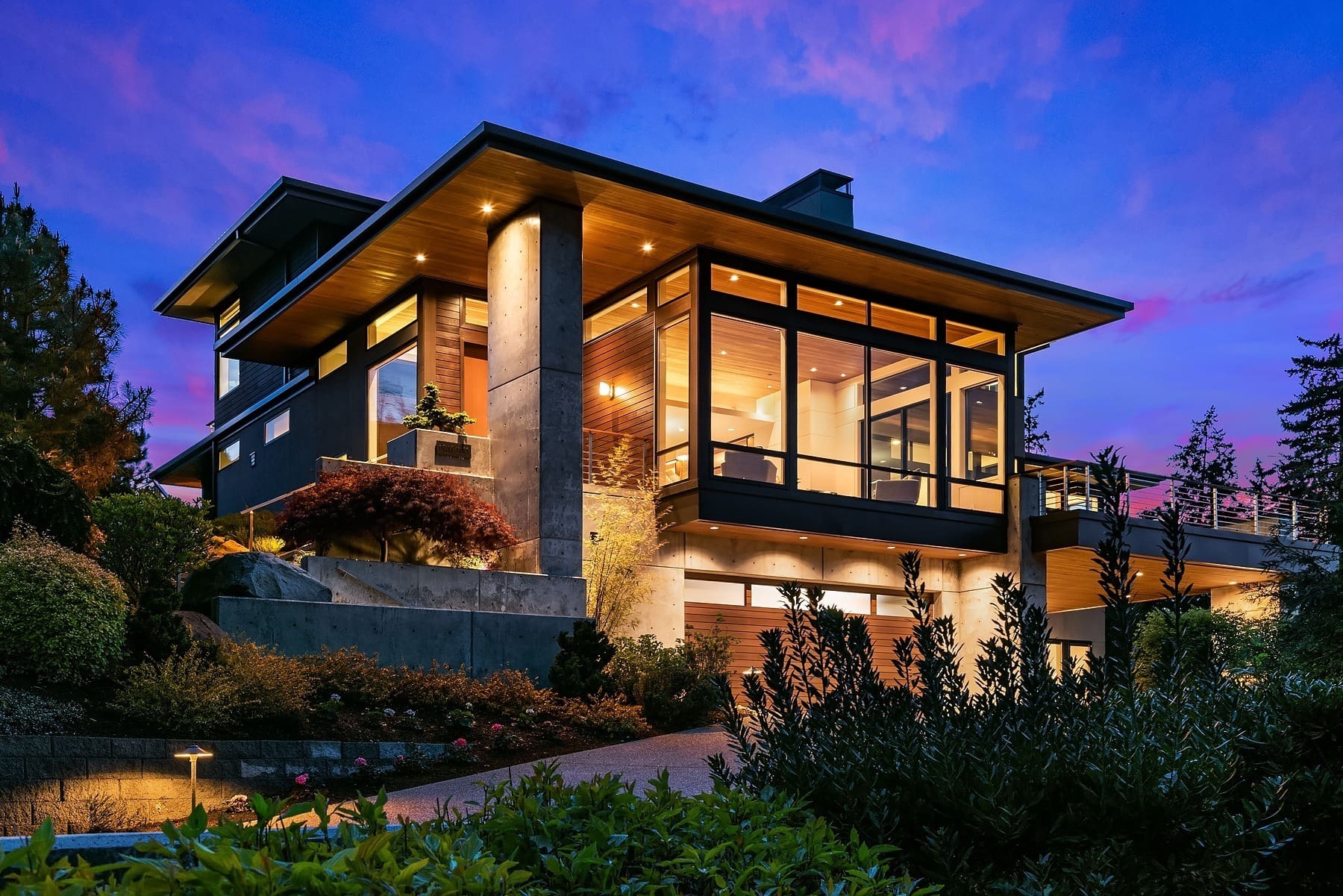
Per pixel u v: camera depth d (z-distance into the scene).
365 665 13.58
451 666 15.09
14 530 12.51
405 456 17.92
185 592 14.47
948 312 22.66
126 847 3.68
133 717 10.73
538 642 15.95
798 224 18.91
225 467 29.38
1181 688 4.35
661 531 19.56
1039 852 3.70
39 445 17.62
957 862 3.71
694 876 2.95
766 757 4.49
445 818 3.22
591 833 3.04
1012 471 22.78
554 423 17.50
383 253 19.89
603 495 18.78
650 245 19.50
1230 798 3.93
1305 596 17.97
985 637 22.44
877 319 21.70
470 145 16.27
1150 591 27.09
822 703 4.68
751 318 19.84
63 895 1.90
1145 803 3.55
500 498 18.06
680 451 19.48
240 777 10.73
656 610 19.31
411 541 16.50
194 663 11.48
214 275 28.55
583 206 18.09
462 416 18.59
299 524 15.71
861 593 22.17
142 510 14.77
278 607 13.86
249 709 11.48
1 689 10.38
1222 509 24.73
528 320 17.83
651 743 13.91
